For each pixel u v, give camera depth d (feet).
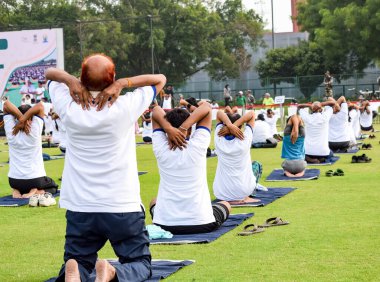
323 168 57.26
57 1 200.54
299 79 176.45
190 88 195.31
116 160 21.42
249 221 34.32
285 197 42.11
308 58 191.11
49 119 104.42
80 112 21.13
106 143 21.30
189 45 198.80
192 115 29.63
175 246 28.81
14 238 32.27
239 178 39.42
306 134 60.85
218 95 188.34
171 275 24.30
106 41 189.47
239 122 39.55
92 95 21.31
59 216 38.22
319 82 175.42
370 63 202.08
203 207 30.50
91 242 21.86
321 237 29.86
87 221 21.54
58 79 21.57
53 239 31.91
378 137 92.63
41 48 132.67
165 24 199.11
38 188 45.47
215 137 39.93
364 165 58.75
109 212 21.43
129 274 21.44
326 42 175.83
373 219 33.65
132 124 21.57
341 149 71.10
